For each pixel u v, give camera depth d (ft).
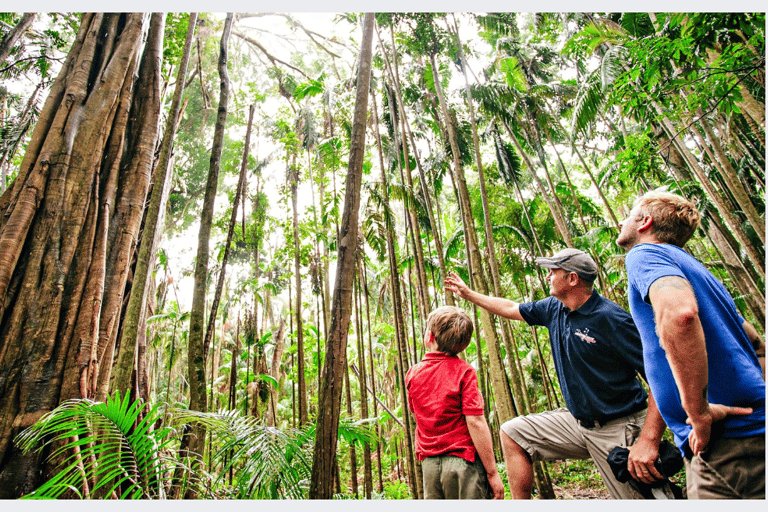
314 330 33.71
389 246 16.87
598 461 5.94
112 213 10.27
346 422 12.79
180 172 41.70
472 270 15.64
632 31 21.89
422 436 5.97
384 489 28.58
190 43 11.98
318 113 31.63
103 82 10.93
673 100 12.40
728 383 4.05
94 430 6.80
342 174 27.86
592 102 21.40
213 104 42.73
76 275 9.03
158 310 40.09
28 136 25.94
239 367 38.37
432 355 6.24
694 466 4.21
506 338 18.58
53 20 27.35
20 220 8.86
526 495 6.38
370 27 8.09
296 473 8.11
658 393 4.64
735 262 28.94
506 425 6.88
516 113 26.73
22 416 7.57
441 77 24.88
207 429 9.13
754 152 24.14
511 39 26.89
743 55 10.14
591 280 6.40
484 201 18.22
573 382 6.27
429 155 26.13
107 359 9.23
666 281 3.96
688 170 27.09
